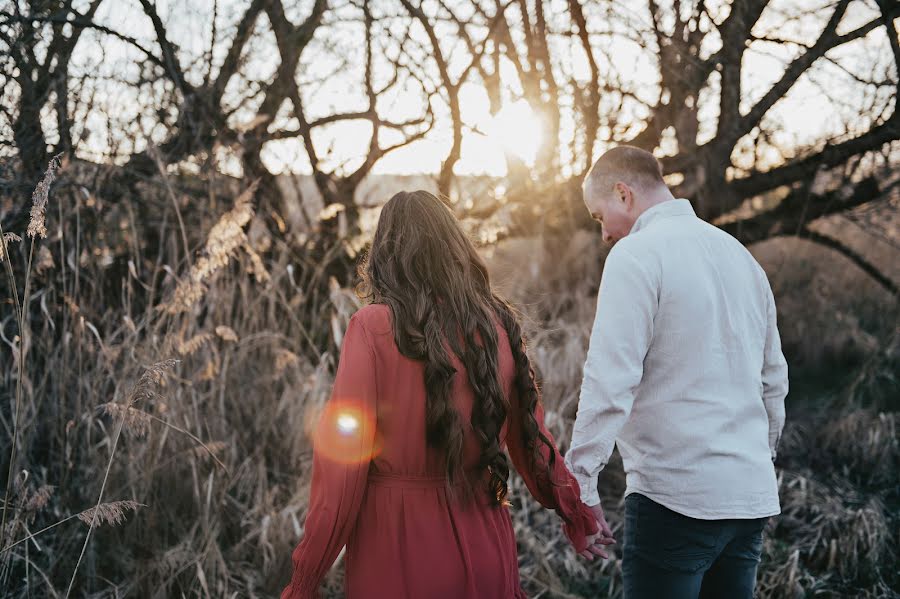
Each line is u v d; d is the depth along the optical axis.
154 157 2.83
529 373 1.54
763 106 3.63
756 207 4.57
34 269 2.62
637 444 1.60
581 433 1.55
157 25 3.13
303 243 3.91
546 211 4.21
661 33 3.62
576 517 1.59
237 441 2.94
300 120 3.81
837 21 3.39
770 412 1.70
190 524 2.58
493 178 4.21
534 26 3.85
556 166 4.10
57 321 2.94
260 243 3.69
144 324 2.75
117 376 2.72
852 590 2.46
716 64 3.62
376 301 1.43
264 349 3.22
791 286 4.82
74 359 2.74
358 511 1.38
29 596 2.14
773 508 1.55
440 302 1.42
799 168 3.82
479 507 1.43
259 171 3.73
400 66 3.96
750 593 1.62
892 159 3.91
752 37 3.58
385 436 1.37
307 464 2.91
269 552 2.50
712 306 1.54
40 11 2.91
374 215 4.20
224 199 3.50
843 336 4.49
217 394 2.98
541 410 1.57
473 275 1.52
